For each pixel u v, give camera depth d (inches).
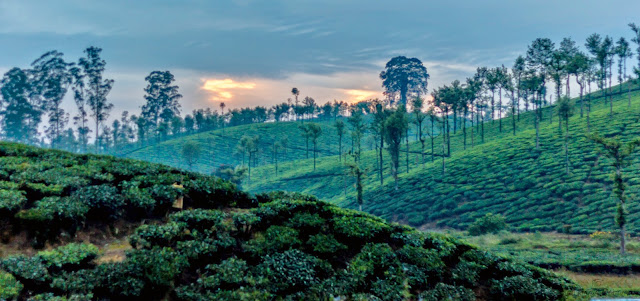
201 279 608.1
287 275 658.8
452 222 2893.7
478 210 2952.8
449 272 794.8
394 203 3604.8
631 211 2326.5
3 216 625.9
